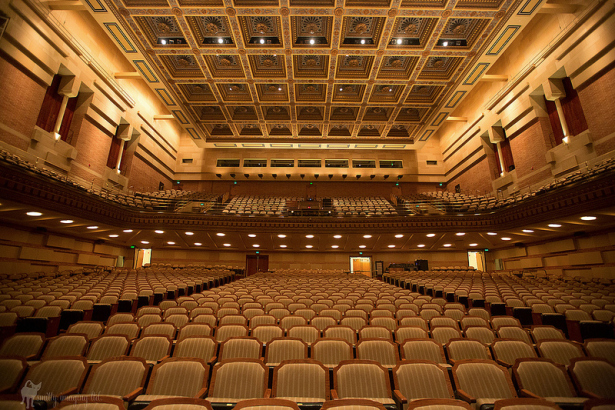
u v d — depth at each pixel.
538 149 12.58
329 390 2.80
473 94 16.75
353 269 17.75
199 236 13.95
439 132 21.47
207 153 20.81
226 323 4.83
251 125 17.88
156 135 17.64
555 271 12.57
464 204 14.12
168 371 2.86
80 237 13.30
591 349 3.47
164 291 7.91
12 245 10.23
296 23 10.89
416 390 2.75
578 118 11.05
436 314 5.62
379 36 10.66
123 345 3.62
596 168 8.77
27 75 9.59
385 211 15.13
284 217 13.27
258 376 2.84
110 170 13.74
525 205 10.73
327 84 13.12
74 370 2.82
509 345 3.68
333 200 18.80
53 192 8.92
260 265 17.72
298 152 20.98
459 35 10.98
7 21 8.50
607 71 9.71
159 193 16.62
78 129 11.88
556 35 11.16
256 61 12.45
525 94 12.93
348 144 18.72
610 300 6.42
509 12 9.58
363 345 3.70
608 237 10.32
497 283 9.71
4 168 7.54
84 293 7.11
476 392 2.76
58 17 10.41
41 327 4.76
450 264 17.42
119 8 9.58
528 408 1.99
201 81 12.96
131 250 16.75
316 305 5.99
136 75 13.41
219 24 10.91
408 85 12.97
